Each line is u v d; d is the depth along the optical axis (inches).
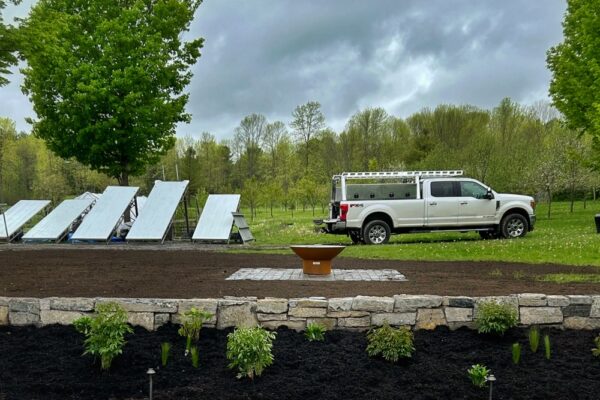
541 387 149.0
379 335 170.7
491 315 183.9
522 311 195.8
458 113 1840.6
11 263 375.2
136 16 725.3
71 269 335.6
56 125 735.1
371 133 1861.5
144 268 343.6
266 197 1286.9
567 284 252.7
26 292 239.0
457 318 194.5
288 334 189.8
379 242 565.3
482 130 1620.3
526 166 936.3
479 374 149.4
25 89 735.7
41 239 629.9
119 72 701.3
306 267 308.0
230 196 658.2
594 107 623.2
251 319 194.5
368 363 165.0
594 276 281.7
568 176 924.0
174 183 697.6
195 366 163.3
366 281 273.9
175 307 194.7
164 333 188.7
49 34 398.3
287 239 677.3
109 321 164.4
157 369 162.2
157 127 753.6
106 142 723.4
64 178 1535.4
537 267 338.6
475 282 264.1
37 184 1549.0
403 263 378.9
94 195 853.8
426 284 257.8
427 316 194.5
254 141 2192.4
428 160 1018.1
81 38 714.2
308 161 1941.4
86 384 151.7
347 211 565.9
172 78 770.8
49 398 144.9
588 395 144.6
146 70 718.5
